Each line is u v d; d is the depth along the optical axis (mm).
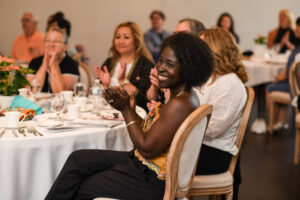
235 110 2070
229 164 2150
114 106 1700
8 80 2434
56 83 3156
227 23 6711
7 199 1858
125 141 2201
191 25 2834
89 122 2148
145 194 1667
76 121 2182
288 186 3279
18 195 1884
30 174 1892
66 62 3387
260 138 4676
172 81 1637
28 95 2840
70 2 6996
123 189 1688
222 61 2127
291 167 3734
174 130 1591
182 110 1590
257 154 4094
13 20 6664
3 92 2443
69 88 3332
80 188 1737
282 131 4984
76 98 2469
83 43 7211
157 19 6496
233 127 2127
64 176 1749
